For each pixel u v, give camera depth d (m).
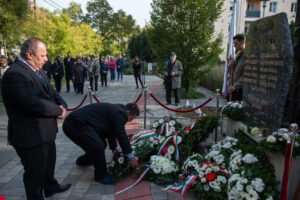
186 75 9.81
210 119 3.87
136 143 3.86
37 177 2.39
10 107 2.24
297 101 3.26
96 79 11.36
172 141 3.57
